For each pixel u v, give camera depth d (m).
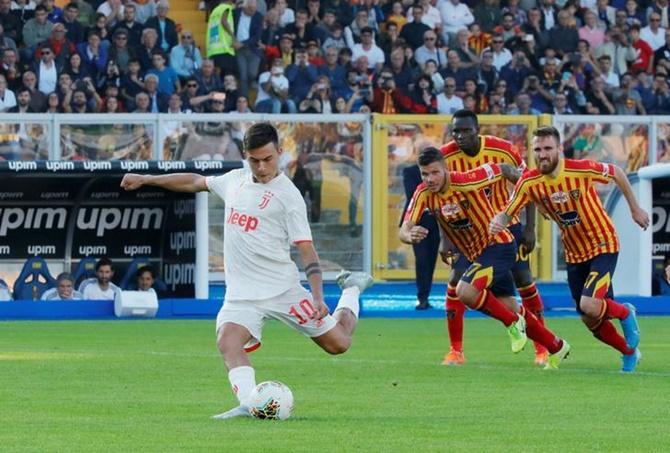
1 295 48.47
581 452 19.12
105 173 46.34
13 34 61.38
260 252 22.27
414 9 66.19
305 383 28.03
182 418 22.41
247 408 22.17
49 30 61.56
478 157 32.75
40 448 19.19
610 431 21.17
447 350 36.09
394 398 25.47
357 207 60.72
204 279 48.41
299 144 59.94
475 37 67.06
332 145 60.28
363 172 60.56
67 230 49.34
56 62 60.84
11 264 49.06
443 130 61.25
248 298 22.33
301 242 22.17
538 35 67.94
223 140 58.31
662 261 53.38
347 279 24.62
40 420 22.16
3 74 60.44
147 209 49.62
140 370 30.25
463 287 30.66
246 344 22.97
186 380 28.30
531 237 33.56
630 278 52.22
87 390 26.52
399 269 61.22
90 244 49.56
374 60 65.25
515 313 31.00
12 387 27.00
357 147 60.53
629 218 52.03
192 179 23.09
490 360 33.50
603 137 62.34
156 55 61.62
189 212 48.81
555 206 30.19
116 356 33.62
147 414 22.94
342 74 63.97
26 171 45.84
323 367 31.30
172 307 48.06
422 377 29.25
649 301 51.00
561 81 67.19
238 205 22.41
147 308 47.22
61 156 56.56
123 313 47.28
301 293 22.61
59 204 49.06
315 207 60.28
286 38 64.00
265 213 22.20
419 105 63.97
